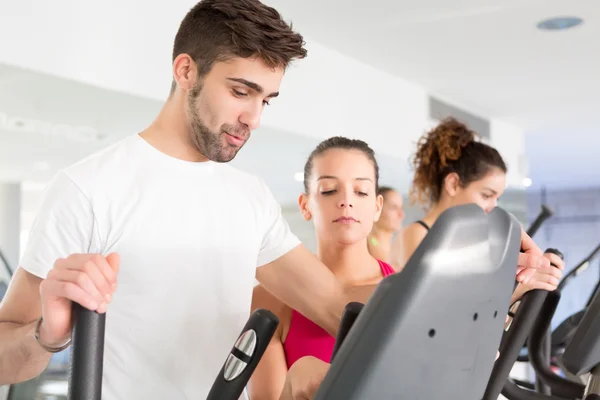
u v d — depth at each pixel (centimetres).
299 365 106
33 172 302
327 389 73
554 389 142
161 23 358
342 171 168
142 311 135
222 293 143
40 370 111
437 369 78
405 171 568
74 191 130
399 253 278
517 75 576
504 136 762
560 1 417
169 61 362
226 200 146
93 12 327
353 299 150
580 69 562
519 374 523
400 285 72
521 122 762
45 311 90
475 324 81
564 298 1180
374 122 541
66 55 315
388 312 72
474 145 266
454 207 77
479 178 262
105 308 89
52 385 275
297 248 154
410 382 75
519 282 118
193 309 140
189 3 373
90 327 87
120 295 135
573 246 1266
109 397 133
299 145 459
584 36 482
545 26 461
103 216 132
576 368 115
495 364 115
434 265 73
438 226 74
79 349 87
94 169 134
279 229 155
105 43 332
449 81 591
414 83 594
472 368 84
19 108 297
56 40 312
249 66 127
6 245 292
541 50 512
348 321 87
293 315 165
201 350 140
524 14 438
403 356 73
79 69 321
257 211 151
